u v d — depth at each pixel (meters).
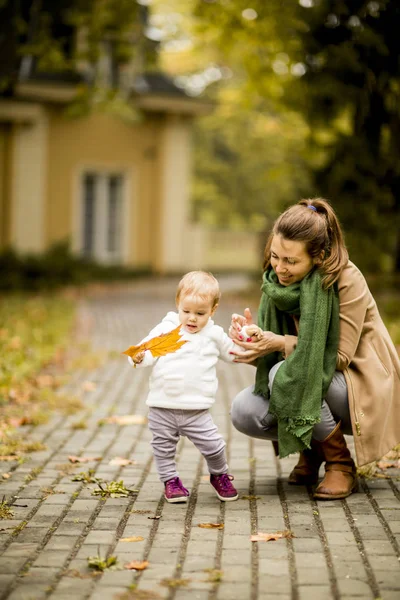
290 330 6.43
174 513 5.90
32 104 31.00
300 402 5.94
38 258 29.53
